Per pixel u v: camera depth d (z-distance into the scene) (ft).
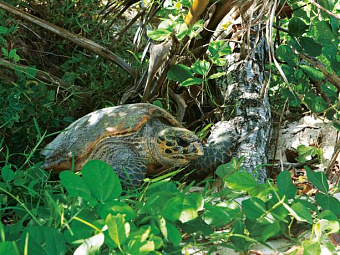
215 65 12.97
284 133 14.10
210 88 13.60
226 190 8.07
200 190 10.53
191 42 12.08
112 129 10.34
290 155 13.03
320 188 6.86
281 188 6.72
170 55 11.91
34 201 8.21
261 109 12.07
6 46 14.07
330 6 11.38
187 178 11.54
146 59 14.55
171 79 12.10
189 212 5.81
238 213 6.48
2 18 14.79
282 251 6.14
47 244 4.88
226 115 12.44
